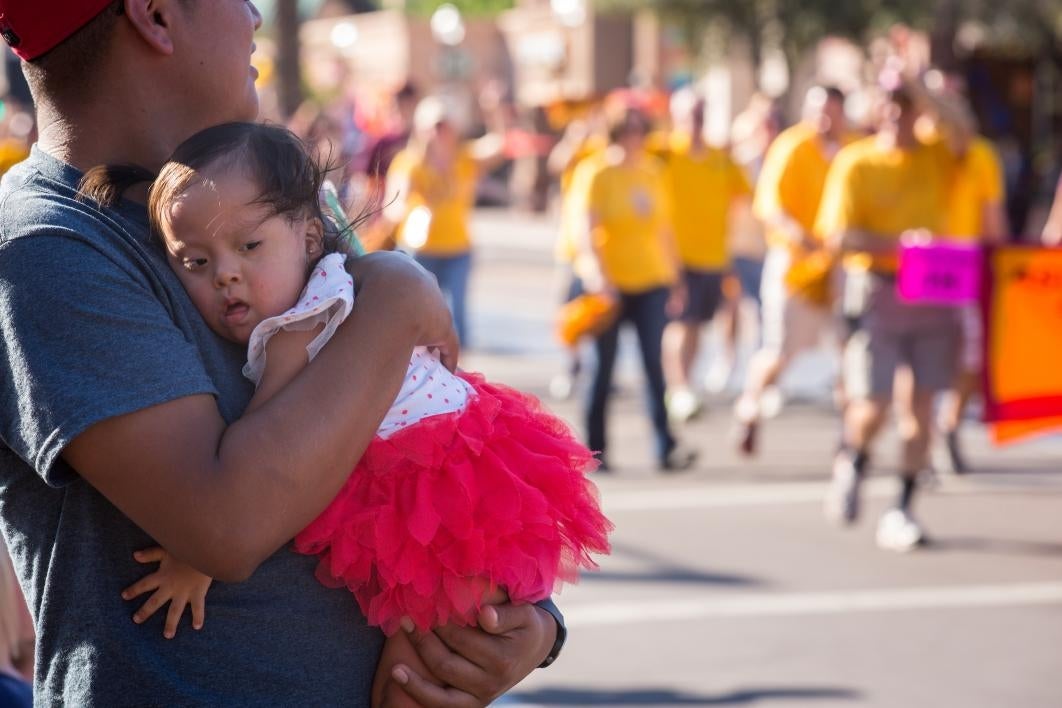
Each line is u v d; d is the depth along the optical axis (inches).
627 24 1995.6
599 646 288.7
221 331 101.3
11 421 95.2
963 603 318.3
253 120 111.5
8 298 94.4
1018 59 1305.4
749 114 655.1
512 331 797.2
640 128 458.3
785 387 622.2
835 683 268.1
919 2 1343.5
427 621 103.6
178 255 99.3
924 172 371.9
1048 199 1256.2
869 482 444.1
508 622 106.4
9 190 100.9
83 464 93.5
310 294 100.0
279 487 94.2
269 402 97.2
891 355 369.1
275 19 1082.7
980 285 348.8
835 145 466.3
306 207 102.6
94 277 94.2
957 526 387.5
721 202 551.2
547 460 111.3
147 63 102.8
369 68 2442.2
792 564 349.4
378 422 99.9
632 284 452.8
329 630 102.3
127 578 98.3
